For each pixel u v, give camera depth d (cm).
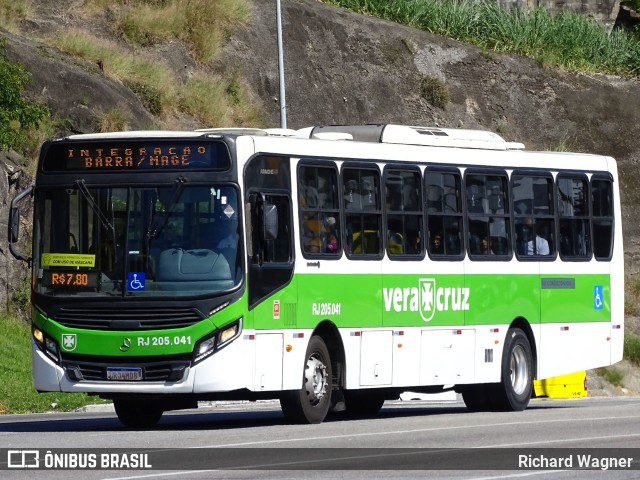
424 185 3494
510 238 3762
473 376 3606
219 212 2902
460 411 3881
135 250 2903
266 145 3019
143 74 6806
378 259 3309
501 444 2527
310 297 3083
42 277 2961
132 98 6469
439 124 8600
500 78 9000
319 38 8319
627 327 7825
